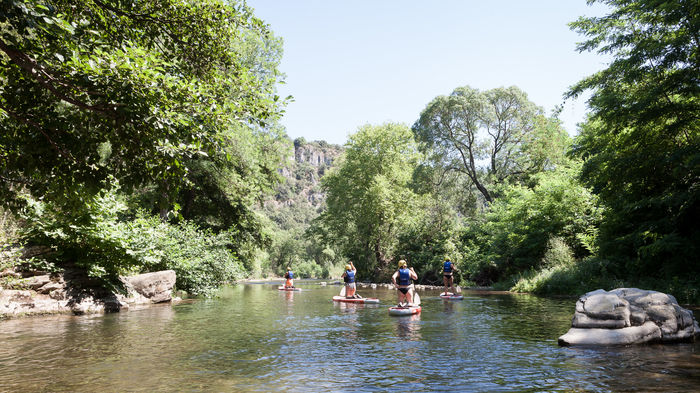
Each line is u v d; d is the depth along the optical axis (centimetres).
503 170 4456
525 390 439
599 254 1908
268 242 3108
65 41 545
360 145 4000
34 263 1143
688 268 1466
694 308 1111
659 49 1508
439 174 4612
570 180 2272
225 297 1945
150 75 600
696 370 508
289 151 3067
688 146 1415
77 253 1269
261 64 2689
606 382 461
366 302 1639
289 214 17850
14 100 585
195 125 661
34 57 537
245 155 2364
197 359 598
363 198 3759
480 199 5619
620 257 1778
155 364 567
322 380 485
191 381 480
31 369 538
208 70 908
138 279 1501
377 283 3731
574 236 2295
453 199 4772
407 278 1303
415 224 3884
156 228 1722
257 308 1374
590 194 2245
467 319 1048
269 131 2934
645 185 1712
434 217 3959
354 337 790
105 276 1330
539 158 3669
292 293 2317
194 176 2361
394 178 3919
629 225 1808
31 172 621
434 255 3459
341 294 1705
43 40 541
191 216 2827
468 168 4653
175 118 613
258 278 7125
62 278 1200
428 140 4559
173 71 891
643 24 1698
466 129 4550
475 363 566
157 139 601
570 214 2312
